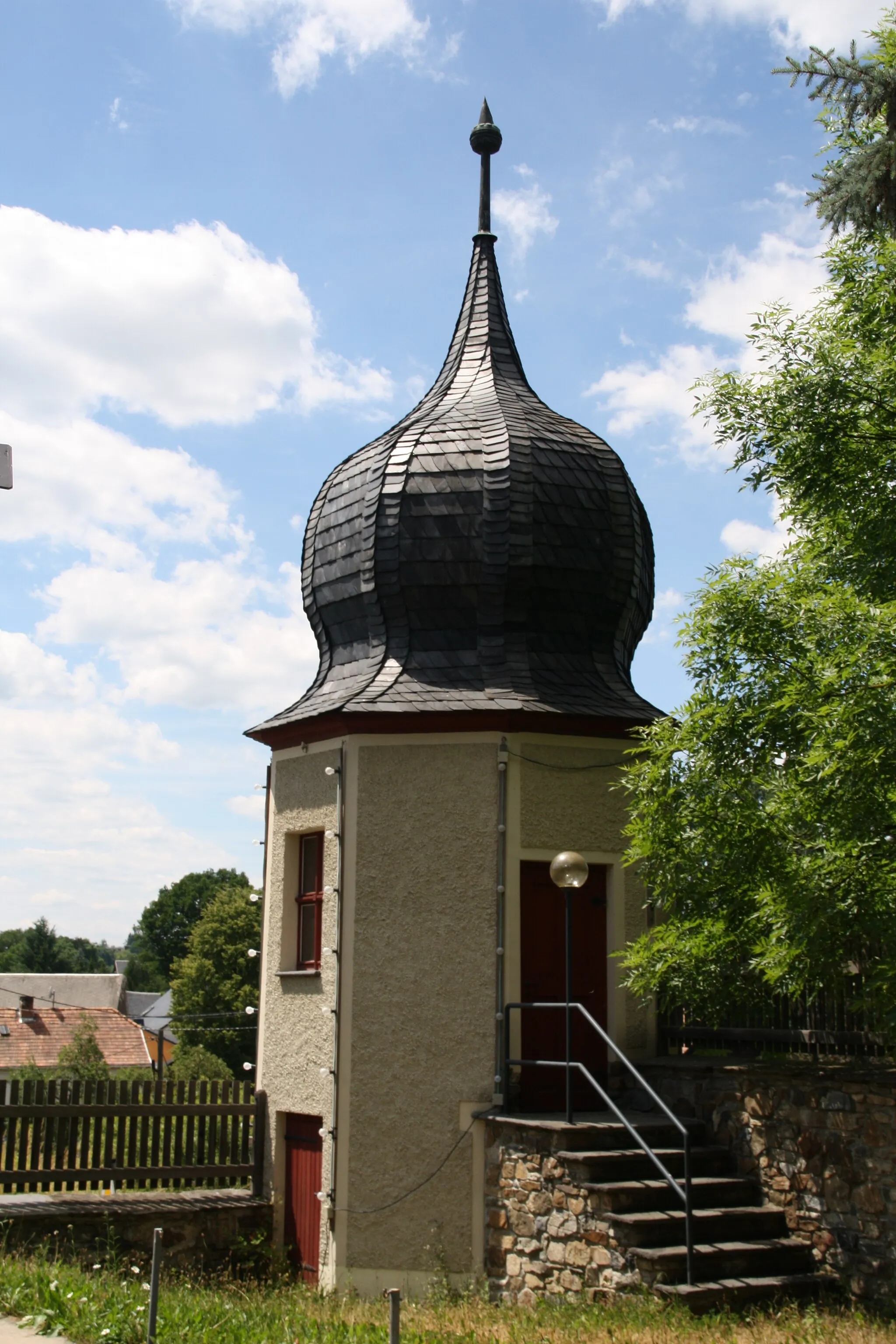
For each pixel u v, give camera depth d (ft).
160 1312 28.43
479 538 46.75
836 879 31.24
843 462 35.32
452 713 44.04
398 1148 42.57
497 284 55.36
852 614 32.48
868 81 37.96
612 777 45.96
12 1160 43.80
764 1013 41.57
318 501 51.80
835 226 39.14
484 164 56.75
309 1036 45.75
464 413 49.62
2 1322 28.07
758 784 35.40
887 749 30.60
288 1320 29.27
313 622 51.01
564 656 47.57
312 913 48.19
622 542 48.70
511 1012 42.83
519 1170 39.58
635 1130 36.47
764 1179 38.34
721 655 35.22
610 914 45.52
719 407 35.83
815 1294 34.83
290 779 48.85
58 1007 174.19
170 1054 208.64
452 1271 40.83
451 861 44.04
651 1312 32.01
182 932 245.04
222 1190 48.21
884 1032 32.50
